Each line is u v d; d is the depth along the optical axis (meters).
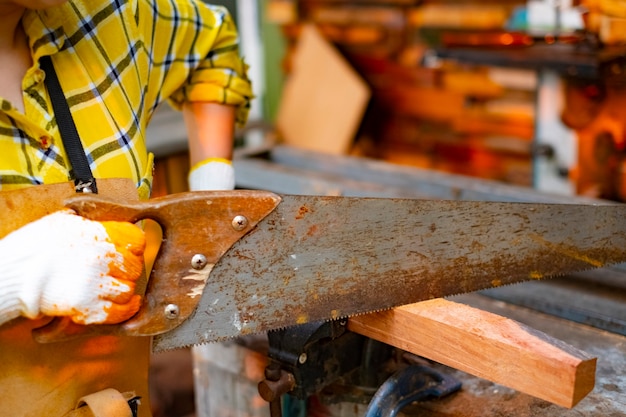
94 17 1.09
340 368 1.26
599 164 2.12
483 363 1.02
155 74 1.25
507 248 1.19
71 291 0.86
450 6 2.81
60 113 1.04
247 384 1.46
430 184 2.10
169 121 2.40
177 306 0.98
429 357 1.09
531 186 2.77
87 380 1.06
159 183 2.32
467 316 1.07
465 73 2.84
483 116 2.85
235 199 0.98
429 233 1.12
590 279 1.54
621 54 1.88
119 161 1.08
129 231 0.91
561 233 1.24
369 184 2.12
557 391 0.95
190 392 2.47
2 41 1.01
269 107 3.51
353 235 1.06
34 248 0.85
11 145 0.99
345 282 1.08
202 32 1.33
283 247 1.02
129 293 0.90
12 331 0.98
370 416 1.16
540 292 1.50
